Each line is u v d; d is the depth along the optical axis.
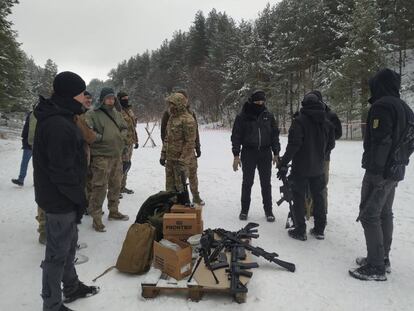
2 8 20.98
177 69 68.19
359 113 26.06
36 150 3.01
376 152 3.81
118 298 3.60
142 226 4.14
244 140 5.94
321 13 32.12
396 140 3.78
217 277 3.71
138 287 3.81
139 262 4.04
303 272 4.15
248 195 6.04
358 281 3.96
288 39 35.59
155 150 17.17
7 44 23.47
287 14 37.44
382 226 4.18
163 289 3.59
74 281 3.53
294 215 5.16
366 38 25.64
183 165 6.15
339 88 27.05
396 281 3.97
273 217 5.96
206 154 15.52
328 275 4.09
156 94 71.06
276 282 3.91
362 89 26.08
